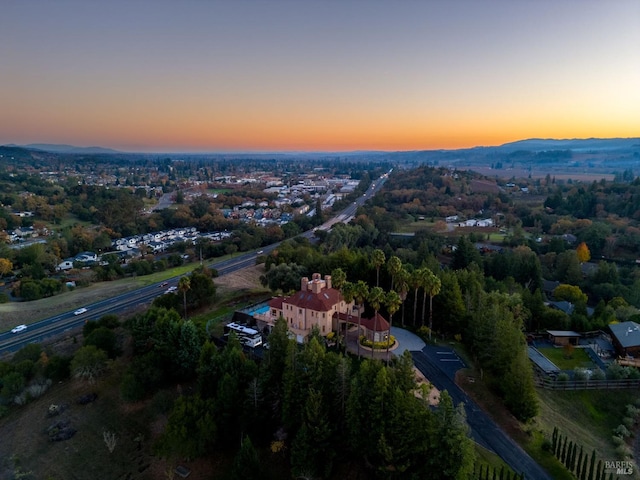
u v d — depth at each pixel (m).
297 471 56.91
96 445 67.38
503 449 59.75
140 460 64.56
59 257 193.25
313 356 62.47
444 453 51.16
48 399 77.62
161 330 81.56
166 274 162.25
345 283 84.94
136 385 73.44
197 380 75.06
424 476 53.22
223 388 65.00
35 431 70.38
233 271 159.25
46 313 119.38
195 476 61.88
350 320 90.62
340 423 60.00
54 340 100.50
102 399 76.38
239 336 88.88
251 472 55.62
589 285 148.62
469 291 102.75
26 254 176.12
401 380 57.44
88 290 143.62
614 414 71.00
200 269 148.38
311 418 57.59
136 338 84.69
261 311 103.56
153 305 104.94
